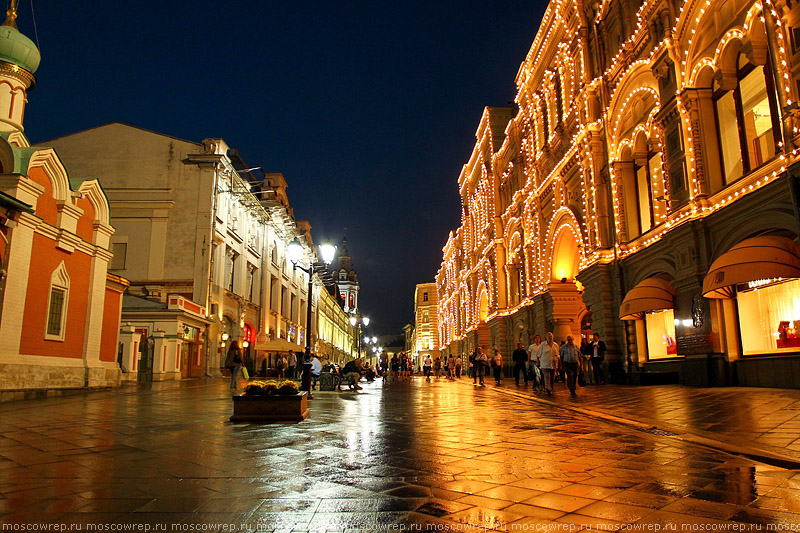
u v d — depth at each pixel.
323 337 79.38
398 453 6.34
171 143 35.91
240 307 40.72
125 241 34.78
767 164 13.63
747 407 9.73
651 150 20.11
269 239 49.66
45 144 36.06
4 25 18.67
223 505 4.22
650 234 19.44
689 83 16.89
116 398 14.98
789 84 12.63
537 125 31.22
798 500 4.30
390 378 37.31
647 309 17.47
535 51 31.16
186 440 7.31
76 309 18.30
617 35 22.20
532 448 6.66
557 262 28.45
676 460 5.87
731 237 14.98
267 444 6.98
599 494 4.51
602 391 16.19
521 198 34.78
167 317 28.59
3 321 14.77
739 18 14.93
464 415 10.52
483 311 49.88
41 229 16.39
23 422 9.25
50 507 4.14
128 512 4.03
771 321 14.09
